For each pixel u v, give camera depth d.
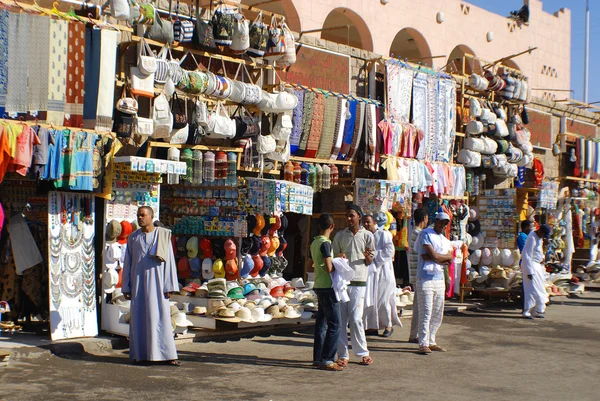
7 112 8.52
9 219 9.46
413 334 9.96
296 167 11.99
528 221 13.88
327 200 13.83
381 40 19.84
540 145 18.55
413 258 11.32
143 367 7.88
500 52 23.88
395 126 13.34
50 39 8.73
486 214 15.62
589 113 20.59
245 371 7.87
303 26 17.98
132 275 8.06
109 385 7.02
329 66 12.98
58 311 8.77
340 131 12.55
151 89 9.50
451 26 22.08
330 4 18.62
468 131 15.48
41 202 9.84
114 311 9.15
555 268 16.83
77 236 9.08
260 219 11.20
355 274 8.38
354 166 13.22
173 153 9.95
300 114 11.91
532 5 25.34
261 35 11.09
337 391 7.09
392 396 6.95
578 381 7.89
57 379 7.22
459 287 14.20
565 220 18.39
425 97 14.32
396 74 13.66
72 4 9.33
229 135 10.57
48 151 8.63
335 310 8.06
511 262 14.89
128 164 9.47
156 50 10.21
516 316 13.05
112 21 9.60
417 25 20.91
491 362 8.78
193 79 10.05
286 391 7.02
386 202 12.70
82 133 8.88
